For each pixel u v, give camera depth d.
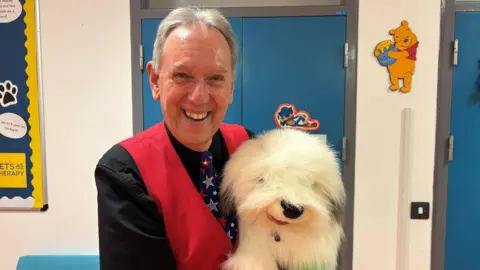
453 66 1.67
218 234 0.79
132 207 0.72
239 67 1.70
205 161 0.86
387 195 1.72
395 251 1.74
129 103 1.73
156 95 0.87
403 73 1.66
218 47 0.77
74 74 1.73
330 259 0.75
